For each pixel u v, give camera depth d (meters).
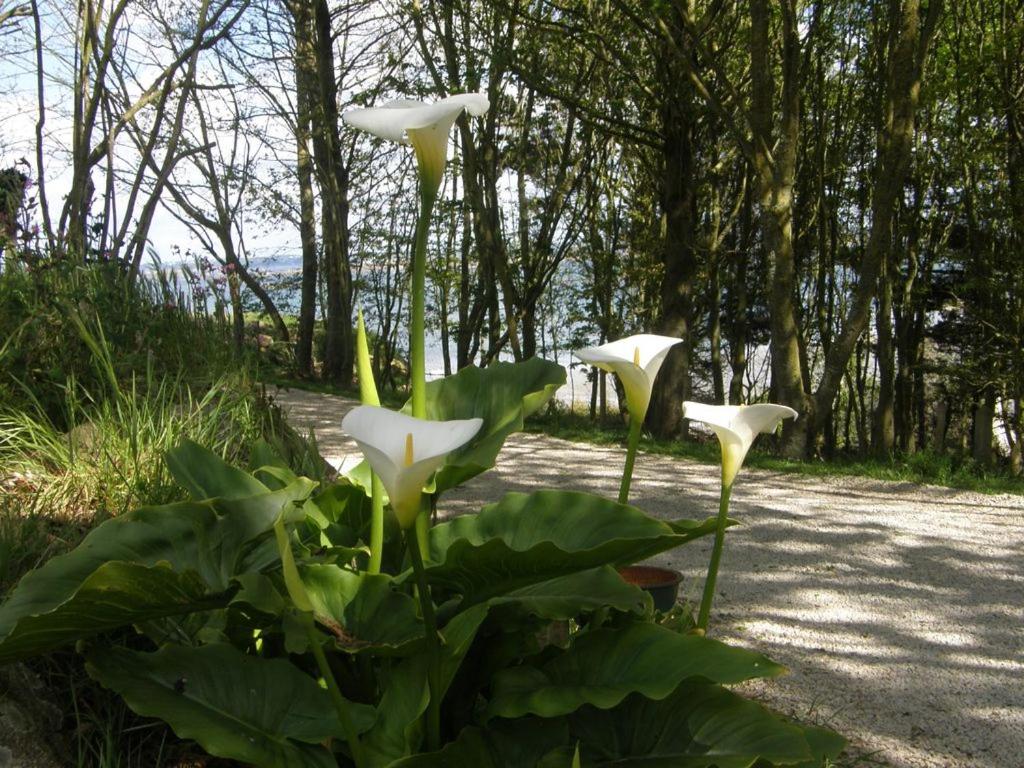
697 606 5.21
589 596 2.09
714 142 16.61
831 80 17.14
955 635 4.93
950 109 16.75
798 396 12.74
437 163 1.90
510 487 8.62
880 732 3.62
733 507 8.22
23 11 14.59
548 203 18.78
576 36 14.92
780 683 4.13
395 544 2.47
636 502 8.28
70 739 2.18
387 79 18.44
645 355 2.13
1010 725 3.75
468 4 15.36
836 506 8.46
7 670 2.19
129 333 5.64
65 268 6.09
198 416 4.23
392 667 2.08
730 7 15.14
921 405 21.06
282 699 2.00
